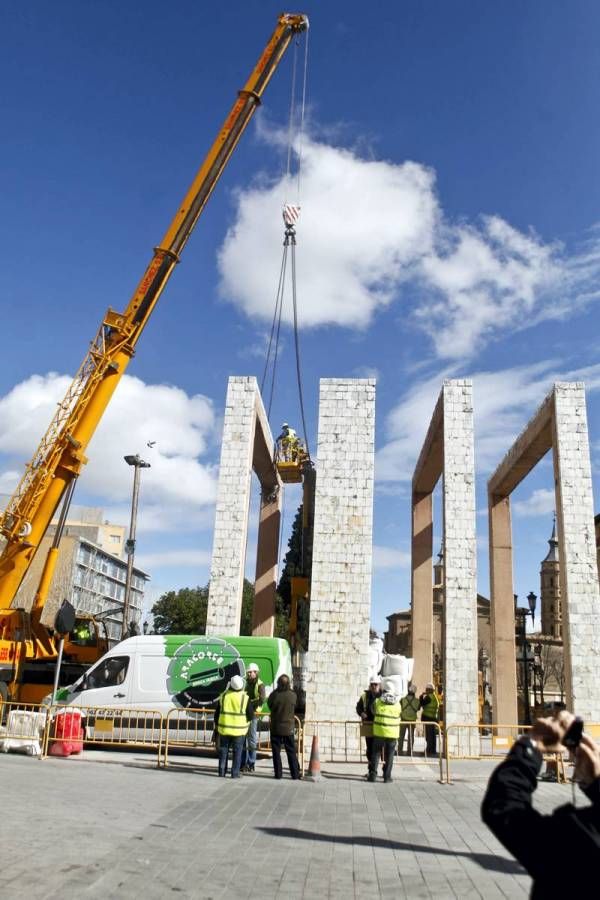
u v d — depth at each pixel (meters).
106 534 95.06
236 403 26.05
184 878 6.90
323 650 21.91
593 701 21.81
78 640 24.12
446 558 23.16
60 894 6.10
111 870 6.95
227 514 24.78
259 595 32.22
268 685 18.69
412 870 7.74
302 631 29.50
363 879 7.30
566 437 23.88
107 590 87.12
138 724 18.20
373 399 23.86
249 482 25.23
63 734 16.05
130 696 18.61
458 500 23.55
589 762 2.99
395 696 15.21
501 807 2.79
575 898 2.56
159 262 23.62
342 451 23.50
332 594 22.36
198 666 18.77
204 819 9.78
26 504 21.78
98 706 17.48
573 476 23.55
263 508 33.31
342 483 23.20
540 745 3.04
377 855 8.34
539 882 2.63
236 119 24.53
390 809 11.48
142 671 18.84
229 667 18.75
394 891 6.95
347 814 10.82
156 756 17.34
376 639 26.41
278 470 32.97
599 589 22.61
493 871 7.79
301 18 25.06
